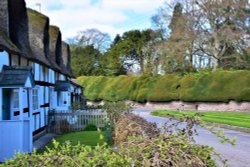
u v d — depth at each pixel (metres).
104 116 22.84
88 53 80.50
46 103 22.58
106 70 77.19
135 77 58.75
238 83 41.19
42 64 19.95
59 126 22.52
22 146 12.59
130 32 76.62
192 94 44.97
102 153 3.87
